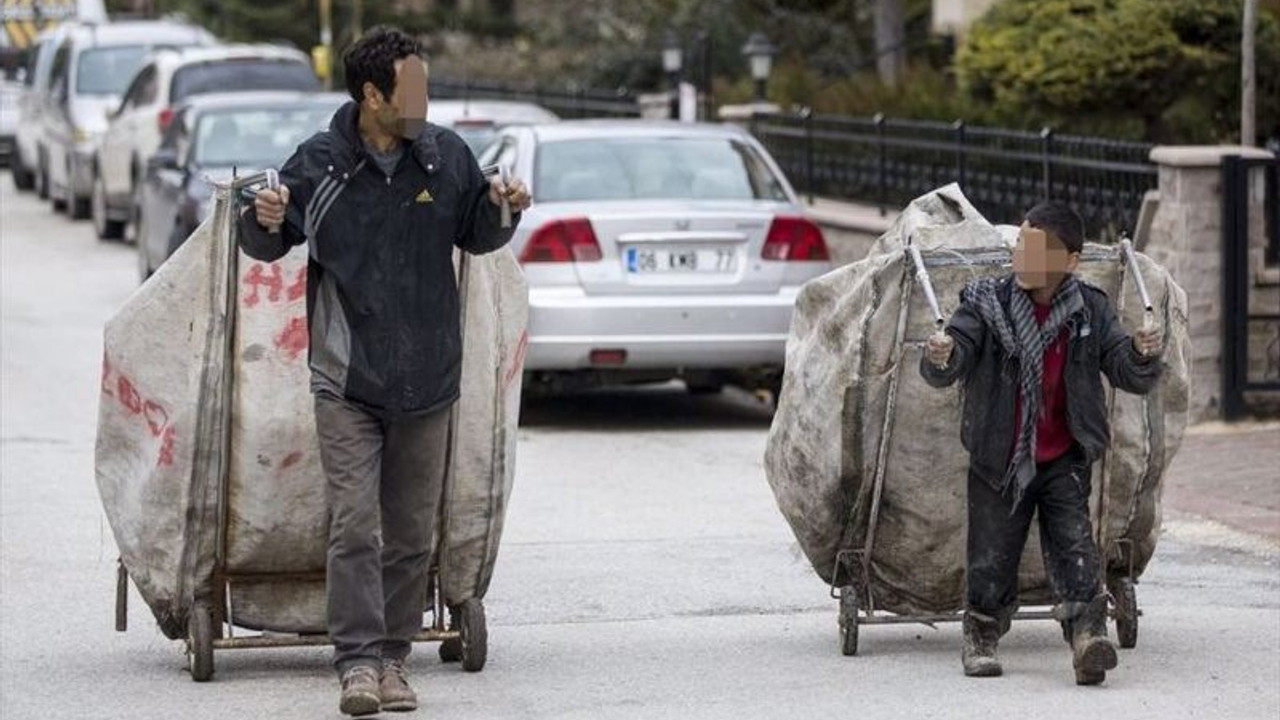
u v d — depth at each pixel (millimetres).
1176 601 24828
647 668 21750
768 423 40812
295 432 20500
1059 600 20578
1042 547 20812
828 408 21359
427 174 19109
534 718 19734
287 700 20469
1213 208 36625
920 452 21328
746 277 37781
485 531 21219
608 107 69438
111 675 21625
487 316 20719
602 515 30703
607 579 26297
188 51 72938
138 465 20891
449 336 19422
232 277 20297
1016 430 20203
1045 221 19938
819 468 21531
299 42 119250
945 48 72062
